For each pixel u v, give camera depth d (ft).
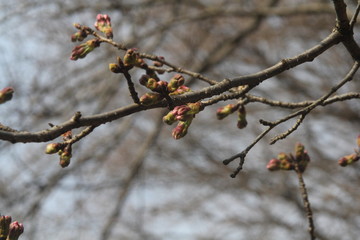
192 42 46.62
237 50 50.52
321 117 49.49
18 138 9.30
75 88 34.58
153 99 10.07
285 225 49.73
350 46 12.22
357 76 47.91
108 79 35.50
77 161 35.76
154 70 12.18
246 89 11.19
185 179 54.54
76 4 34.45
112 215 36.60
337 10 11.83
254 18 41.04
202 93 10.59
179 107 10.21
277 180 50.31
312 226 14.03
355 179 47.52
